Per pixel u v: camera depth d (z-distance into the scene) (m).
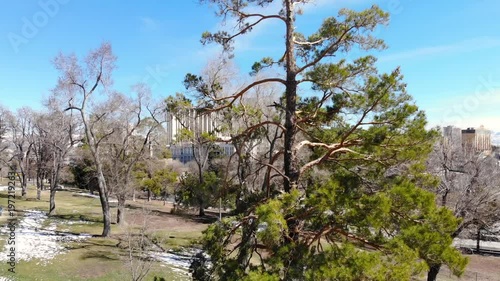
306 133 10.28
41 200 44.34
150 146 35.56
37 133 41.09
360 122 8.60
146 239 20.98
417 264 6.44
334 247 7.13
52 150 37.19
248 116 15.01
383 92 7.98
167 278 18.31
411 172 9.16
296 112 10.02
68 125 35.06
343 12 9.45
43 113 40.31
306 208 7.64
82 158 38.84
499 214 20.98
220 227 9.10
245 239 8.63
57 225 29.50
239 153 12.20
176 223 34.03
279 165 19.66
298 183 9.24
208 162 36.94
